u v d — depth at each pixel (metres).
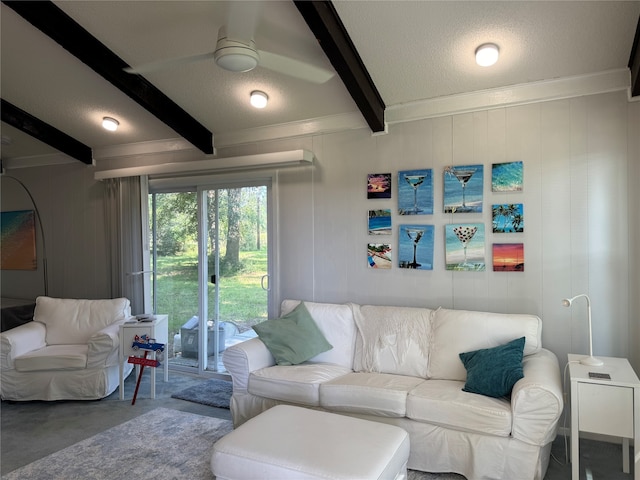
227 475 2.04
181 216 4.78
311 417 2.39
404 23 2.79
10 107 4.38
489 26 2.74
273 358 3.43
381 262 3.72
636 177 2.93
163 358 4.48
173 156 4.75
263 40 3.09
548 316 3.16
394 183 3.67
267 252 4.30
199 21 3.01
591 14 2.58
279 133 4.15
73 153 5.04
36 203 5.62
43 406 3.76
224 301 4.52
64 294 5.45
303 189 4.06
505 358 2.67
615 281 2.98
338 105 3.75
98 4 2.97
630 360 2.95
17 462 2.81
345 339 3.49
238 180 4.39
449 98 3.45
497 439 2.43
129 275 4.81
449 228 3.45
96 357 3.83
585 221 3.06
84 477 2.62
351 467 1.88
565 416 3.00
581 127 3.07
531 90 3.19
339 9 2.74
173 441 3.08
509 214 3.26
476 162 3.38
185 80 3.67
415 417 2.63
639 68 2.67
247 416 3.20
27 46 3.44
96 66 3.35
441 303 3.50
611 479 2.53
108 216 5.01
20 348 3.90
